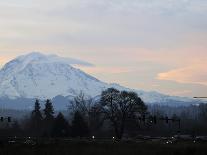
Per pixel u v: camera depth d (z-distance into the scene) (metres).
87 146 78.69
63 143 87.56
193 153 68.31
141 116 138.62
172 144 89.69
